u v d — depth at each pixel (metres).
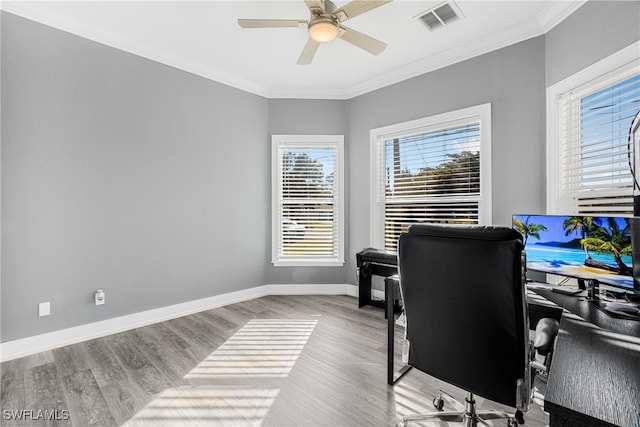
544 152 2.53
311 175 4.09
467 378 1.24
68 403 1.75
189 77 3.29
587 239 1.77
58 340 2.47
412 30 2.67
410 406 1.75
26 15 2.31
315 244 4.07
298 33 2.74
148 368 2.14
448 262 1.20
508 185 2.73
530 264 2.09
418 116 3.36
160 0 2.28
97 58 2.67
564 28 2.32
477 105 2.91
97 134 2.67
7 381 1.97
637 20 1.79
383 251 3.48
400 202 3.60
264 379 2.01
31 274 2.36
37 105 2.37
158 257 3.07
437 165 3.30
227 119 3.63
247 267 3.85
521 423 1.58
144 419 1.62
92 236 2.65
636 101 1.89
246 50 3.04
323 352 2.41
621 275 1.60
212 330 2.84
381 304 3.48
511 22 2.56
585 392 0.75
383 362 2.25
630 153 1.78
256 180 3.94
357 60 3.23
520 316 1.08
